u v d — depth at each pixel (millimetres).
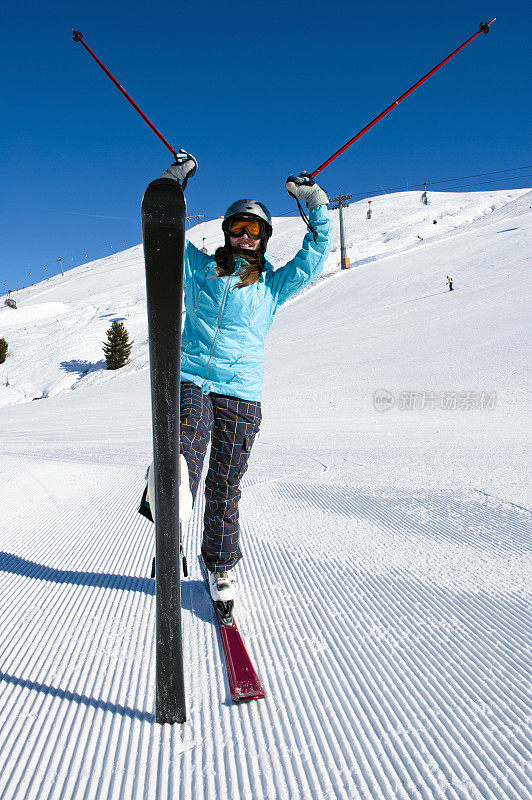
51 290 75438
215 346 1847
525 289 24500
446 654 1698
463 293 26891
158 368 1182
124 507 3502
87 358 39469
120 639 1809
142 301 54125
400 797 1118
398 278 34500
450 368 15055
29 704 1454
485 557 2541
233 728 1354
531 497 3703
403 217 79938
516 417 9047
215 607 1970
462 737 1308
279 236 73625
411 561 2523
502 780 1160
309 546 2779
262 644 1800
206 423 1785
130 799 1122
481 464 5125
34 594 2189
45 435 9930
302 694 1502
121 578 2359
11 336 47844
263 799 1117
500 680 1545
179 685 1365
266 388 15844
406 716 1393
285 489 4160
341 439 7711
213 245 81500
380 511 3453
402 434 7922
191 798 1124
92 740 1309
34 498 3639
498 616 1944
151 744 1295
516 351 15523
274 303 1997
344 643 1783
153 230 1056
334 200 43031
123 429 10406
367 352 19328
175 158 1732
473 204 84125
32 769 1213
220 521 1938
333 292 35156
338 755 1252
